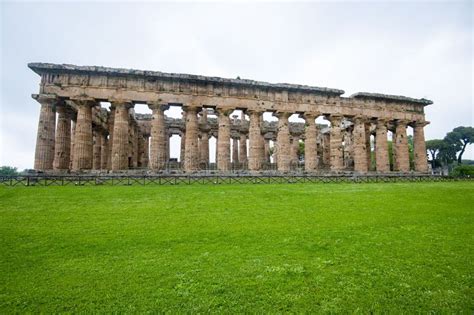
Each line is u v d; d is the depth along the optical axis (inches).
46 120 1678.2
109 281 436.8
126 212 823.7
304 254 534.6
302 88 2087.8
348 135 2819.9
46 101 1692.9
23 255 531.5
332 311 359.3
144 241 601.0
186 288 415.2
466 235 638.5
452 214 825.5
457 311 357.1
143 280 439.5
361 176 1838.1
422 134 2422.5
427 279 437.4
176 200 983.0
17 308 369.1
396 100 2354.8
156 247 571.2
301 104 2111.2
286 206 913.5
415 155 2405.3
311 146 2089.1
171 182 1454.2
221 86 1972.2
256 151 1973.4
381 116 2298.2
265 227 692.1
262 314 354.0
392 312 356.2
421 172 2241.6
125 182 1453.0
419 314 351.9
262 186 1338.6
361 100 2260.1
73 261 507.2
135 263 498.6
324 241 598.9
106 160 2314.2
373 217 783.7
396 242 594.6
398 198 1053.2
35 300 386.9
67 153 1801.2
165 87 1870.1
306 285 421.7
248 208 884.0
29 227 682.2
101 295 398.9
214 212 834.2
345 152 2827.3
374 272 461.1
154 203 936.3
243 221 743.7
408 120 2379.4
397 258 515.2
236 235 637.3
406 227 695.7
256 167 1958.7
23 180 1341.0
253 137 1987.0
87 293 403.9
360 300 382.0
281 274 455.5
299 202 973.2
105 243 589.0
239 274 456.4
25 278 446.6
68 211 827.4
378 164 2261.3
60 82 1727.4
